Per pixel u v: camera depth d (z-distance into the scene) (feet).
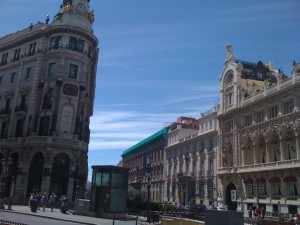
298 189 139.54
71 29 187.32
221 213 46.88
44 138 172.76
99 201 104.53
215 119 218.59
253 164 169.78
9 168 181.16
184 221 68.69
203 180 222.89
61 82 181.68
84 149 181.16
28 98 192.03
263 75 201.87
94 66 211.20
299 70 148.36
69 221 87.61
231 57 204.44
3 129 200.44
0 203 120.16
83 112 188.44
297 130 143.64
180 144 264.31
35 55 195.83
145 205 127.03
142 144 355.56
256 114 175.01
